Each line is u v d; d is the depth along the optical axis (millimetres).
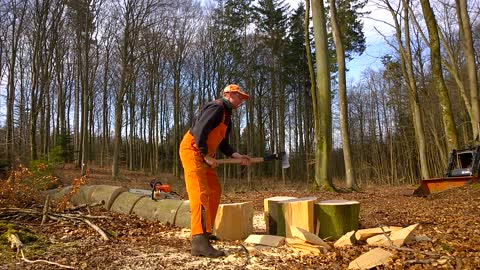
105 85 36156
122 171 34781
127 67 30281
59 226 5848
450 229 5477
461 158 12883
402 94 34438
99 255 4297
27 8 23578
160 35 32531
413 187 23172
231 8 35438
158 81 36781
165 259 4137
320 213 5082
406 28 20422
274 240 4742
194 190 4301
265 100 40000
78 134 35125
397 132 40500
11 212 6355
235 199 11094
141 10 28891
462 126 28219
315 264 3959
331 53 28328
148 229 5828
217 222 5199
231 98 4504
